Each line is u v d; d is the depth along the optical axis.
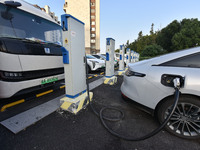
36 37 2.43
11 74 1.73
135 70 1.67
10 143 1.23
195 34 22.83
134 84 1.64
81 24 1.92
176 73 1.29
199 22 24.94
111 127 1.58
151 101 1.48
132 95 1.68
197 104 1.23
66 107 1.88
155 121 1.75
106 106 2.26
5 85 1.68
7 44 1.68
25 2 2.59
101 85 3.87
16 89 1.79
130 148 1.21
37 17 2.55
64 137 1.35
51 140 1.30
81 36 1.95
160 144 1.27
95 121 1.70
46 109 1.98
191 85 1.20
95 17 31.16
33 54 2.04
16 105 2.12
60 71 2.70
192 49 1.42
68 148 1.19
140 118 1.83
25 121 1.61
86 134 1.41
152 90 1.45
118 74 6.19
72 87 1.86
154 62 1.54
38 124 1.58
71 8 27.69
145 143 1.29
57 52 2.61
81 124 1.61
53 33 2.93
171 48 26.56
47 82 2.34
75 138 1.34
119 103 2.42
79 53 1.93
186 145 1.26
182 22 29.12
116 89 3.43
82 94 2.16
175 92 1.23
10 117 1.72
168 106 1.39
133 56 10.55
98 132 1.46
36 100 2.37
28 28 2.29
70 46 1.68
